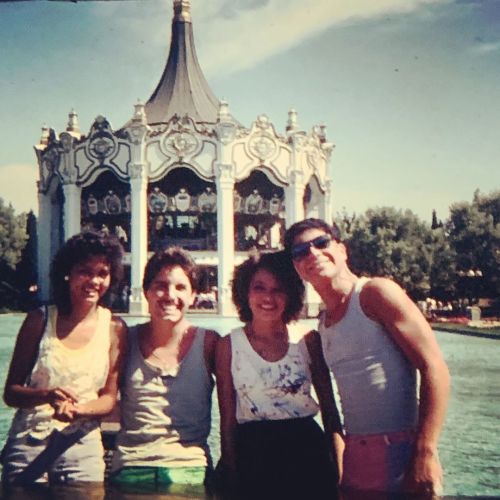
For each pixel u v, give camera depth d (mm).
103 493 4434
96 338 4672
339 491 4324
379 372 4141
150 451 4641
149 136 41031
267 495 4387
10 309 43406
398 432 4129
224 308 39219
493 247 32406
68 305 4648
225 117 41000
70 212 41969
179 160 41031
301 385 4508
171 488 4527
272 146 42000
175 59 43750
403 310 4047
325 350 4398
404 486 4012
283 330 4621
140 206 40688
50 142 43188
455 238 33188
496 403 11055
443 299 34062
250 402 4484
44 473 4594
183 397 4727
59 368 4551
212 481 4645
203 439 4816
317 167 44656
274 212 44250
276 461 4410
